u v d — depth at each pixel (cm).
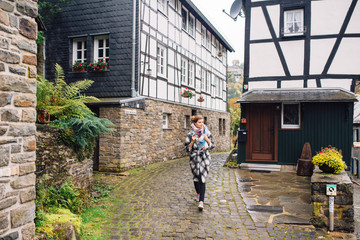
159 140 1130
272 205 513
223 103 2062
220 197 565
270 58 938
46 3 1044
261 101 853
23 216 295
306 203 524
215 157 1283
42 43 1048
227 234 393
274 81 933
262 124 921
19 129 292
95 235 388
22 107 297
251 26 954
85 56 1082
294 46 922
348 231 421
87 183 597
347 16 891
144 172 873
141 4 1002
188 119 1434
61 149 489
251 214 468
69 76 1059
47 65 1089
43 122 464
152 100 1075
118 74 988
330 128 862
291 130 891
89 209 496
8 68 281
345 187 423
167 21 1201
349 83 888
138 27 986
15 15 290
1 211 271
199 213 475
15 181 287
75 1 1052
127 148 917
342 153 852
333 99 809
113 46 996
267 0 941
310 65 910
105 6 1012
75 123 519
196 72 1526
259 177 757
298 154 885
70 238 338
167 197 574
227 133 2128
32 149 308
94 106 916
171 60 1240
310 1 911
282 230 407
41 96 518
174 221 440
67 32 1065
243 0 1017
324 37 903
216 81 1895
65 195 462
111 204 530
